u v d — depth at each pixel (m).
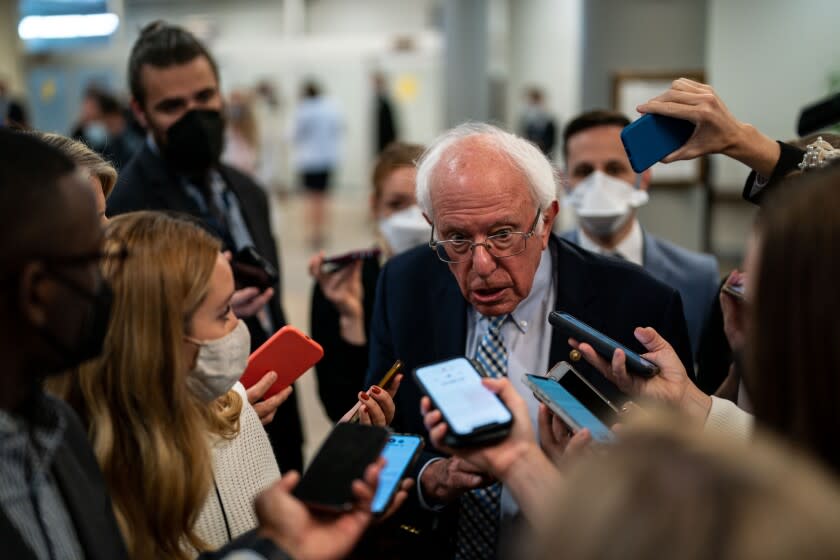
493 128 1.53
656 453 0.61
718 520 0.55
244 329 1.35
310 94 10.41
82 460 1.08
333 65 14.09
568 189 2.44
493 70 10.58
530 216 1.45
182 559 1.23
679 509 0.56
